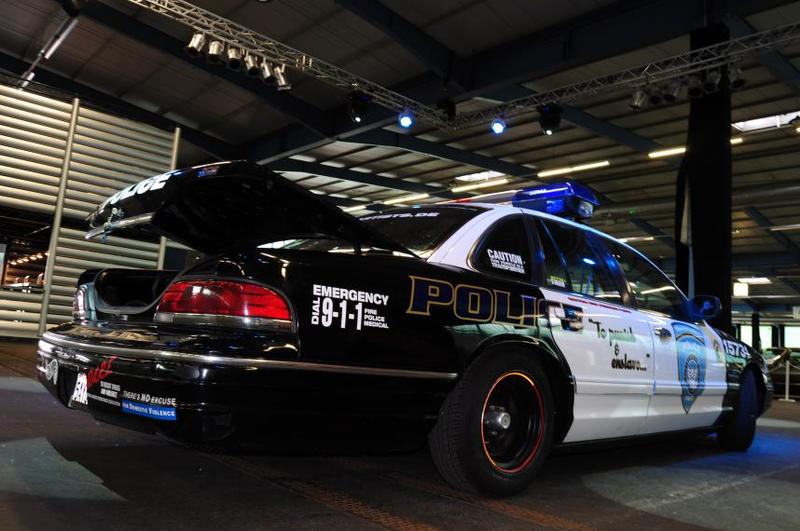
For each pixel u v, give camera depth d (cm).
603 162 1709
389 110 1335
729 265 938
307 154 1784
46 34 1287
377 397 203
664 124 1417
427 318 220
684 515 238
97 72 1438
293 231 243
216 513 199
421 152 1602
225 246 269
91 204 888
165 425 181
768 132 1430
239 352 181
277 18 1088
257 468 264
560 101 1150
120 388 195
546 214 300
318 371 192
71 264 866
